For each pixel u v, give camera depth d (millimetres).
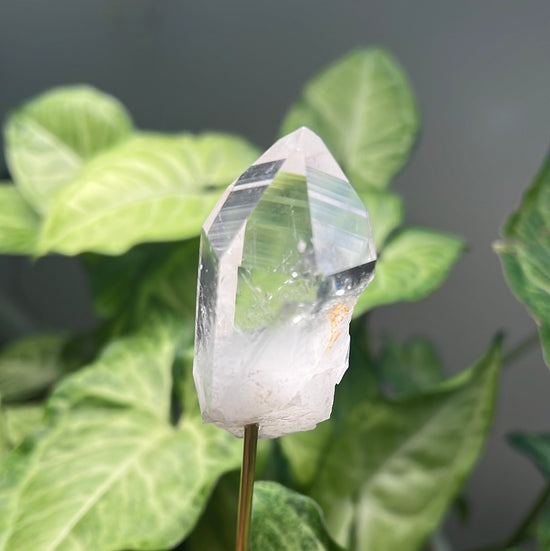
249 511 230
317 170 211
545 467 432
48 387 492
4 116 703
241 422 221
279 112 689
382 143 483
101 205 378
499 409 674
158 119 718
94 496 287
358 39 656
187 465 298
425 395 319
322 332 215
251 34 681
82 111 500
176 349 356
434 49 637
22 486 289
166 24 691
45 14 685
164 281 398
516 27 608
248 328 214
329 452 328
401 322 693
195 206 385
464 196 657
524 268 273
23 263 729
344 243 210
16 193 492
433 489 312
